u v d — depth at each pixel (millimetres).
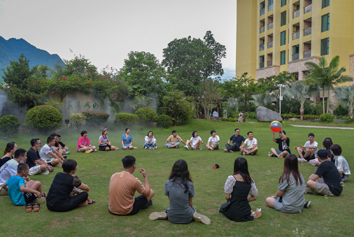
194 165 7242
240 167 3617
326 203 4230
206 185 5258
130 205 3691
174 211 3404
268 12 40219
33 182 4234
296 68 34875
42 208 3967
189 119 20938
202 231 3203
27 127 13156
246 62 45094
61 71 18922
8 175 4652
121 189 3646
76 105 16469
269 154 8461
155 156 8633
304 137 14281
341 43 30891
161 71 23469
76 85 16234
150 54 23953
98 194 4672
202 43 38438
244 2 45344
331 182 4570
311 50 32344
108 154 9023
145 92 20609
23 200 4082
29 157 6035
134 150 9984
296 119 31062
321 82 27188
